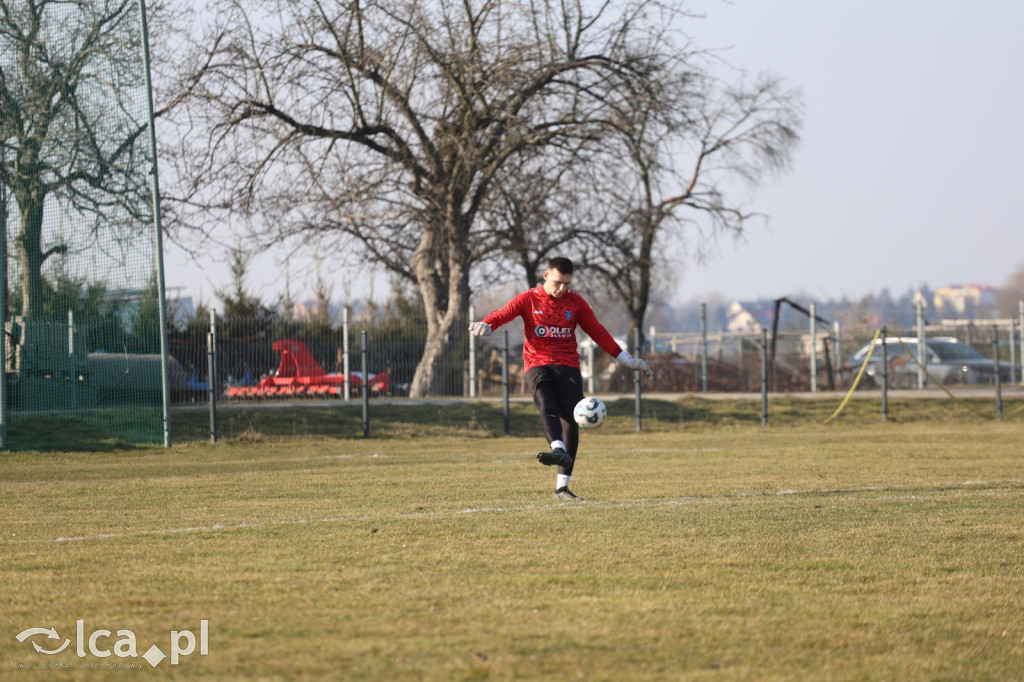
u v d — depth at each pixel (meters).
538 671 10.20
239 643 11.22
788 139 100.81
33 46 44.47
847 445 44.34
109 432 46.38
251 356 64.00
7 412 44.84
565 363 23.33
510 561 15.76
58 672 10.33
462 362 71.81
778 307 89.06
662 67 79.44
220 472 34.16
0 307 44.50
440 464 36.53
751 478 29.41
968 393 77.75
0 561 16.08
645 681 9.93
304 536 18.42
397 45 73.62
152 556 16.45
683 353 88.88
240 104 72.88
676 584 14.20
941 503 23.05
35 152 44.75
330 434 54.41
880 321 144.50
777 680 10.03
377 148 78.12
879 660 10.72
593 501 23.64
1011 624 12.24
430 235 79.06
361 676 10.04
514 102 75.12
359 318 79.25
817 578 14.67
